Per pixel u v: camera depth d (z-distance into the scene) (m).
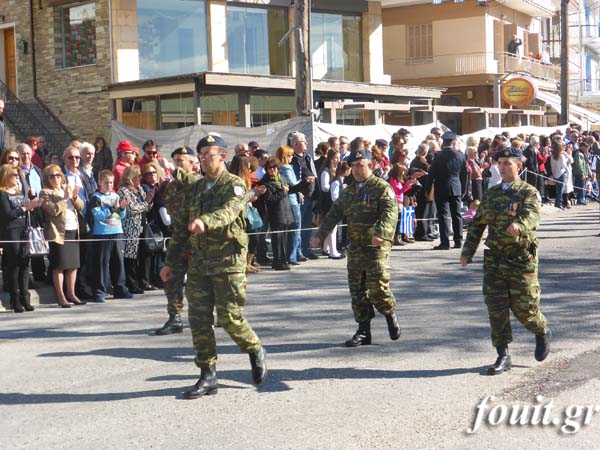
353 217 8.21
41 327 9.71
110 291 12.06
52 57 25.27
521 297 7.26
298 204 13.86
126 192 11.48
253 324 9.51
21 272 10.69
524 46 41.62
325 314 9.98
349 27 30.27
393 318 8.39
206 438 5.79
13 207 10.54
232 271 6.74
